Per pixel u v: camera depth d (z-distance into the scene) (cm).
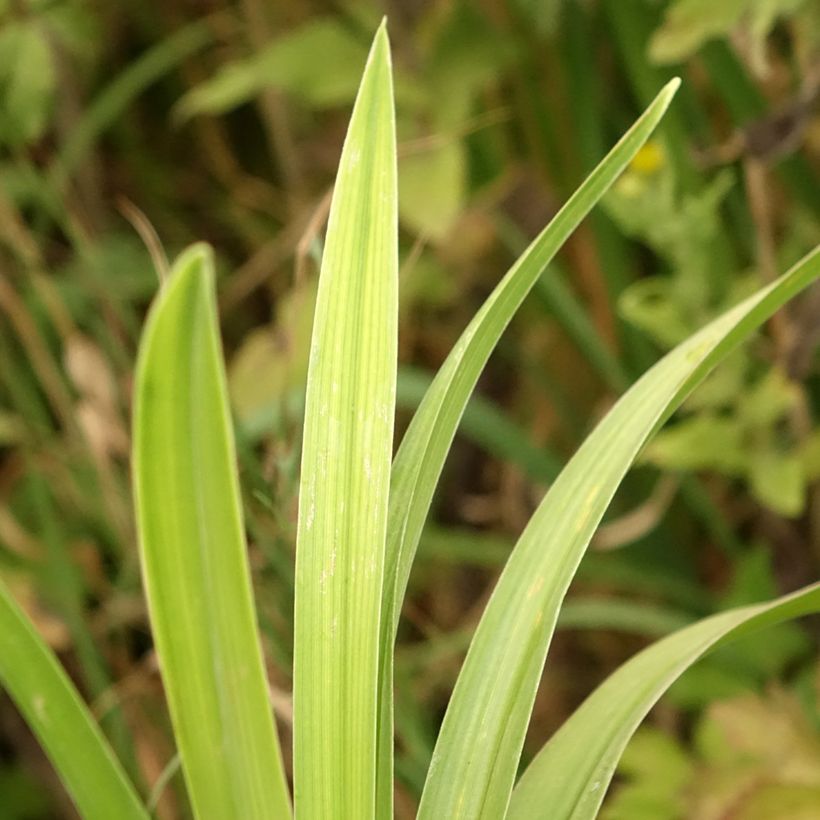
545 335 104
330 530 41
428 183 84
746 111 81
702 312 76
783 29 85
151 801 53
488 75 89
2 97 98
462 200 88
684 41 67
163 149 126
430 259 103
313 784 42
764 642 81
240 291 117
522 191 100
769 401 76
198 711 44
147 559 43
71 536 101
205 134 122
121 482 94
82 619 88
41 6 97
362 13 93
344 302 40
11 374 98
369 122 40
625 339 98
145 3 119
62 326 95
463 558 96
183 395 42
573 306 91
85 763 45
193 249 40
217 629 44
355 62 91
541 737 98
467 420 84
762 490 76
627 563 94
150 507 43
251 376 92
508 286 42
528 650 44
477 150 101
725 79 80
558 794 44
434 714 95
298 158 110
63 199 107
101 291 98
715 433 77
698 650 45
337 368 41
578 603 99
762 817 65
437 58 90
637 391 45
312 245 53
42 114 97
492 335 44
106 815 45
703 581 102
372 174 40
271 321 121
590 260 101
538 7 82
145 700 88
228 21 115
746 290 78
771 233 92
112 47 120
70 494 100
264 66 90
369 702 41
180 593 44
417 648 93
